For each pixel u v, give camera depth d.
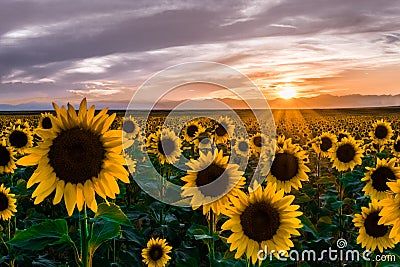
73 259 7.55
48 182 3.57
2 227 7.25
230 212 4.34
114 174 3.64
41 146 3.57
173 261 7.59
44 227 3.53
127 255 7.18
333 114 84.69
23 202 9.43
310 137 27.75
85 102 3.65
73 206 3.57
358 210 8.48
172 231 8.30
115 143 3.62
